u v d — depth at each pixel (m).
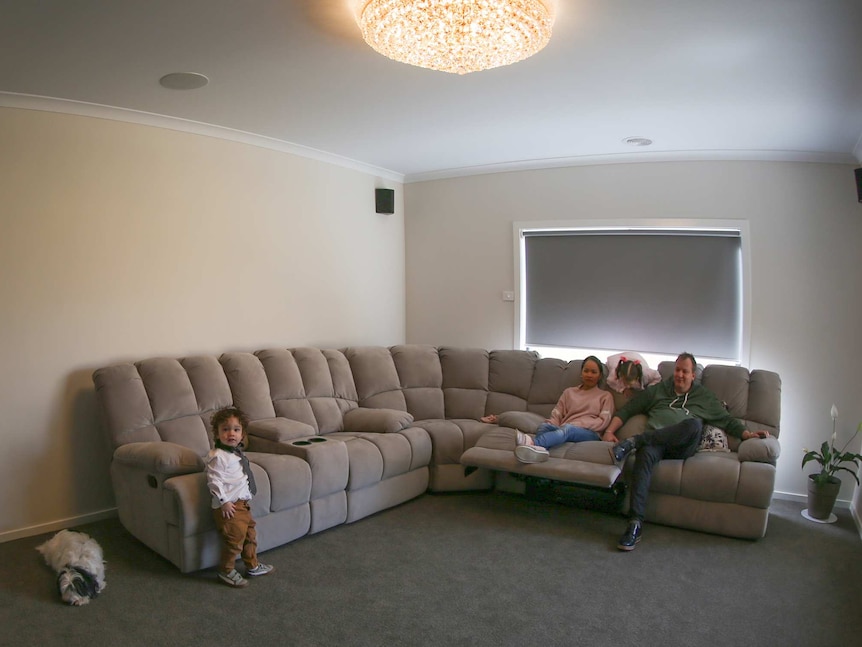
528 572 3.12
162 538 3.11
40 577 2.99
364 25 2.47
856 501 4.05
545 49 2.83
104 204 3.76
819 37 2.64
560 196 5.24
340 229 5.22
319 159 4.98
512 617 2.68
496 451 3.94
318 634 2.52
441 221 5.72
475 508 4.05
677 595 2.90
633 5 2.38
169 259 4.06
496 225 5.49
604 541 3.53
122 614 2.66
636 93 3.42
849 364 4.45
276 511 3.28
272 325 4.68
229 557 2.94
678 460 3.76
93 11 2.44
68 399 3.64
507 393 4.85
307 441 3.69
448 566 3.17
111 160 3.79
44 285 3.54
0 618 2.62
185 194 4.14
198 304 4.21
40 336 3.54
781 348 4.62
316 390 4.40
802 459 4.52
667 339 4.98
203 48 2.84
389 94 3.49
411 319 5.88
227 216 4.37
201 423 3.72
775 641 2.52
